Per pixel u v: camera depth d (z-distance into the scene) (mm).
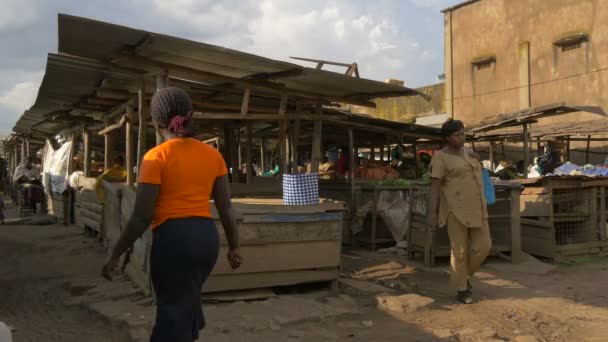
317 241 5836
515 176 10969
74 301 5512
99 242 9391
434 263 7547
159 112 2920
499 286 6324
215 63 6363
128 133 8016
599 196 8484
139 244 5824
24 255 8555
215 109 8578
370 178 10430
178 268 2736
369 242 9500
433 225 5688
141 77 6750
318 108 8305
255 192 8453
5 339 2432
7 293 6074
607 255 8398
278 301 5355
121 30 5195
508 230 7859
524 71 21734
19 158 24891
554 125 18484
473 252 5520
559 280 6691
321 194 10695
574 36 19781
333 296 5758
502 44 22766
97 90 7773
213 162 2977
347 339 4348
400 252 8680
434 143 13719
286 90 7453
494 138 16422
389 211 9164
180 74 6734
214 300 5355
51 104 9469
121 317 4684
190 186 2818
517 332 4562
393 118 28938
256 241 5504
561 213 8320
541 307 5383
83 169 12859
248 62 6250
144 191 2713
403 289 6117
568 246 8133
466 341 4305
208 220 2877
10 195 24812
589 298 5746
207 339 4254
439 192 5633
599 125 17016
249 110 8273
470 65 24203
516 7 22172
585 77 19703
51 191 14969
